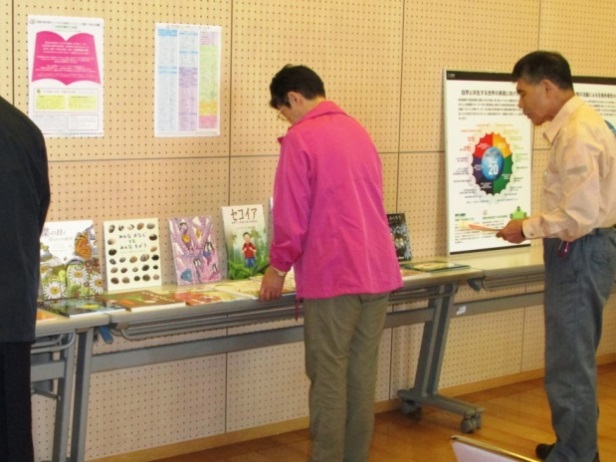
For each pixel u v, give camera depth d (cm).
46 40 338
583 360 351
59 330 293
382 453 399
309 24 409
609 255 348
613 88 526
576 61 521
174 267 374
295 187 318
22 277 244
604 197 343
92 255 344
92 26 348
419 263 432
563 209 337
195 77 377
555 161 349
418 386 453
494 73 470
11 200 242
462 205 461
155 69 366
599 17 527
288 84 333
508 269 424
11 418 248
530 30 495
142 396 381
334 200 319
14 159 242
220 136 388
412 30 445
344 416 333
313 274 322
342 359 329
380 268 329
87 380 319
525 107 363
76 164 350
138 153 366
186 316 324
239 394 411
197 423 399
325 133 322
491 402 481
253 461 390
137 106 363
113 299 330
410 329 466
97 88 352
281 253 325
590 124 342
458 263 435
